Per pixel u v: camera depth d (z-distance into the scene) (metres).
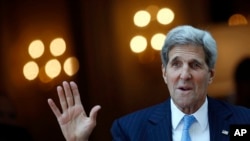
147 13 16.22
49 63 16.06
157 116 6.13
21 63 16.22
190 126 5.96
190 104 5.77
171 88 5.81
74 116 6.30
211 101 6.20
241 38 17.66
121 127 6.20
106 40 17.66
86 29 17.50
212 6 17.81
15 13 16.50
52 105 6.31
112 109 17.75
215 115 6.05
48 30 16.91
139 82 17.83
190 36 5.72
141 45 16.47
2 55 16.19
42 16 16.84
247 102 10.52
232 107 6.20
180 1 17.66
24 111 16.23
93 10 17.55
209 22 17.88
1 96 9.09
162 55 5.94
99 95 17.62
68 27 17.23
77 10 17.41
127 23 17.56
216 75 17.33
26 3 16.67
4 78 16.14
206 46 5.76
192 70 5.75
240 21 17.70
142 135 6.06
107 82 17.70
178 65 5.80
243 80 10.48
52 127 16.62
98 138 17.70
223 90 17.12
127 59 17.73
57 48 16.25
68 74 16.48
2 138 8.70
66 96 6.32
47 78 16.06
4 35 16.28
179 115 6.00
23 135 8.88
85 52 17.44
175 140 5.98
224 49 17.67
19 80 16.19
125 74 17.78
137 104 17.91
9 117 8.89
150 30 16.44
